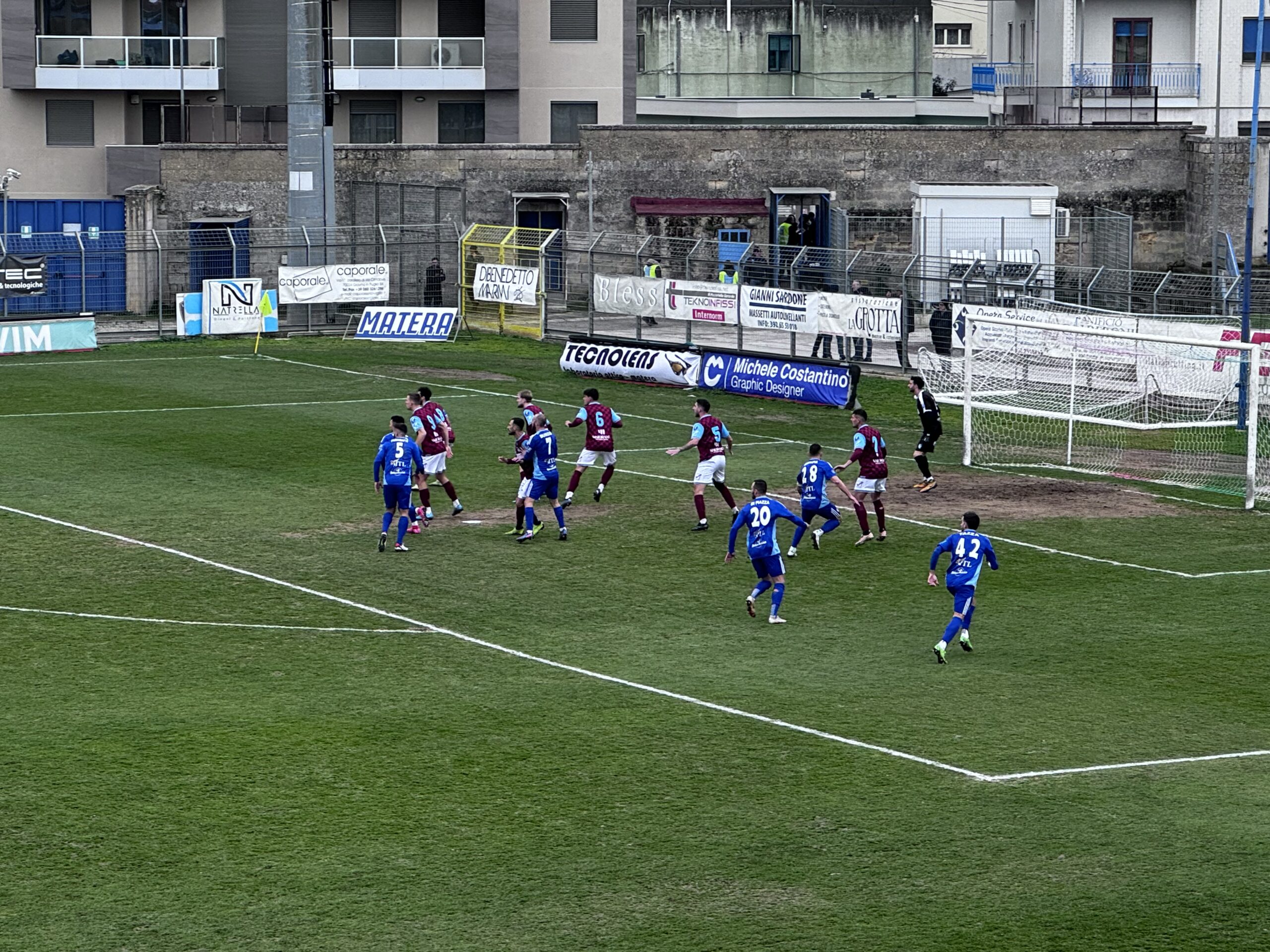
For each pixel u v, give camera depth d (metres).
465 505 35.38
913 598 29.03
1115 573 30.77
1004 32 91.75
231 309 58.94
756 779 20.36
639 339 55.94
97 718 22.17
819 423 46.34
